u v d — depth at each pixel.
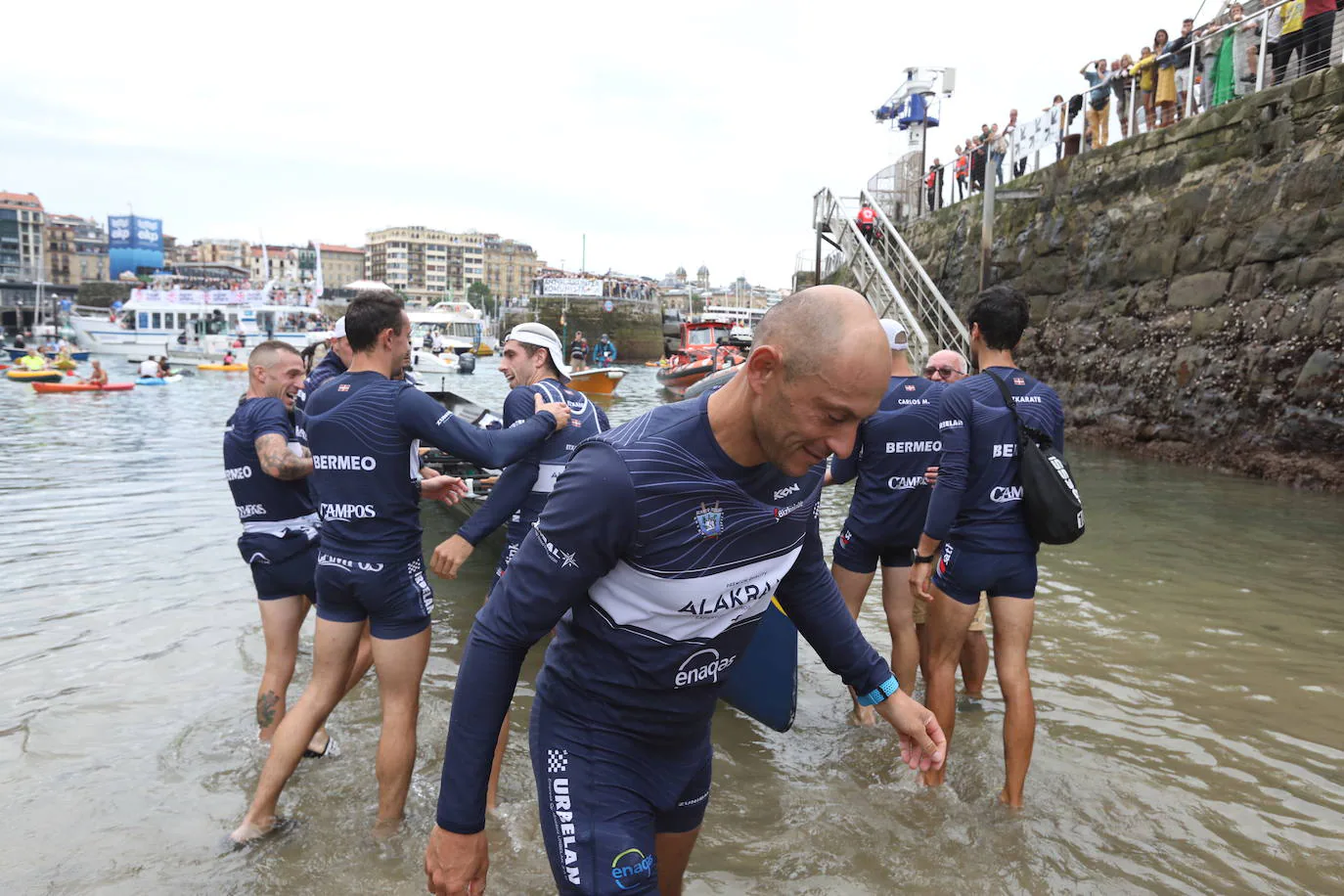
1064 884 2.72
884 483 3.76
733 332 30.61
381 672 3.00
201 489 9.26
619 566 1.60
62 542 6.86
